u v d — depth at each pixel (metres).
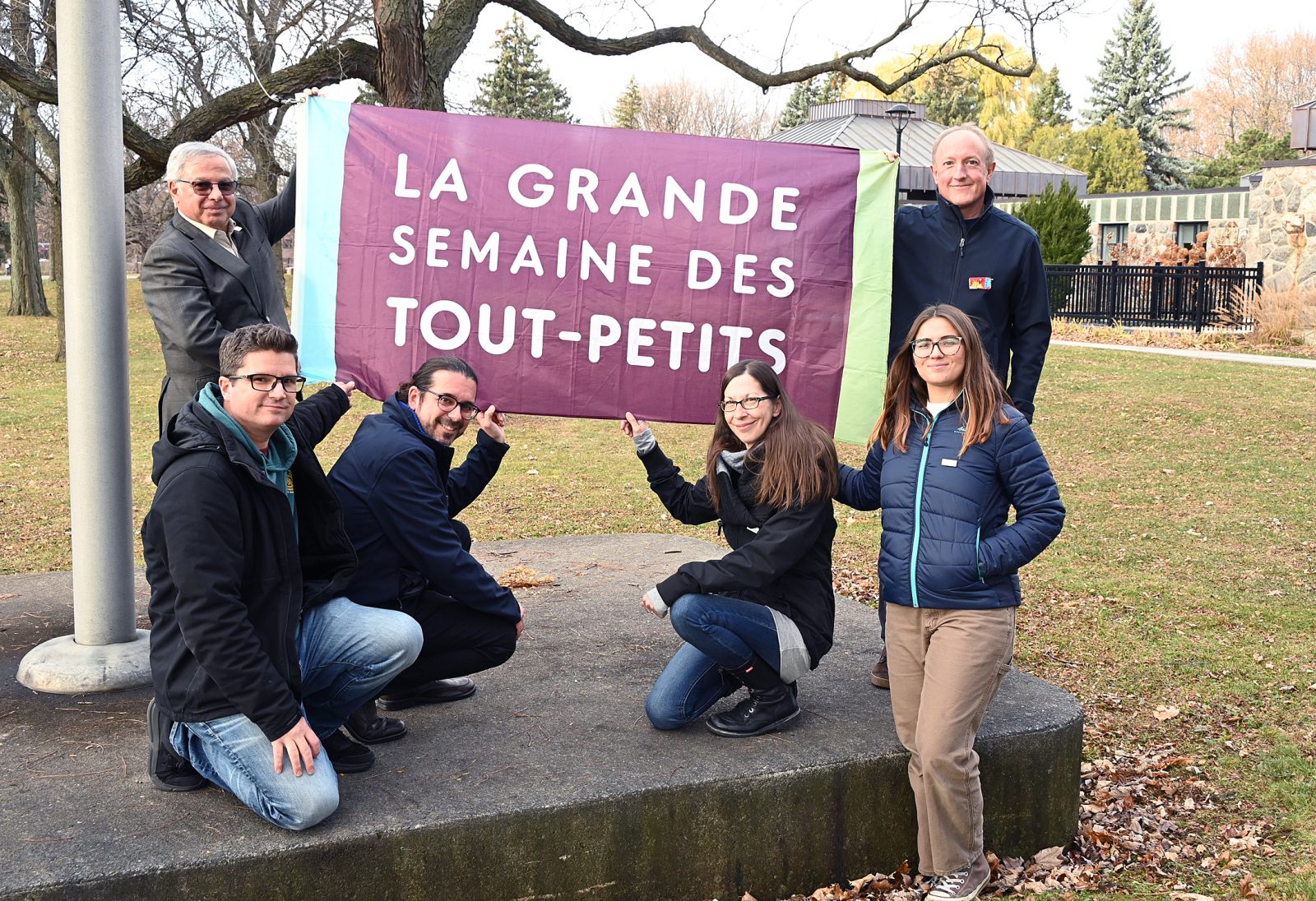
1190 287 20.06
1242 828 4.07
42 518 8.61
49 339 23.44
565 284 4.43
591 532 8.22
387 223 4.41
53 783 3.29
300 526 3.33
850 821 3.60
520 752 3.57
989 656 3.38
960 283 4.26
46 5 14.33
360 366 4.45
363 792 3.26
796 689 4.03
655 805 3.33
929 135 27.62
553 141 4.42
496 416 4.25
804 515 3.60
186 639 2.91
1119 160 56.69
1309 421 11.56
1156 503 9.00
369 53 12.47
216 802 3.17
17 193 29.09
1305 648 5.86
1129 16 63.69
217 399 3.03
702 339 4.46
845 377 4.47
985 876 3.47
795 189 4.43
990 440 3.41
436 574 3.62
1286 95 69.12
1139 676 5.57
